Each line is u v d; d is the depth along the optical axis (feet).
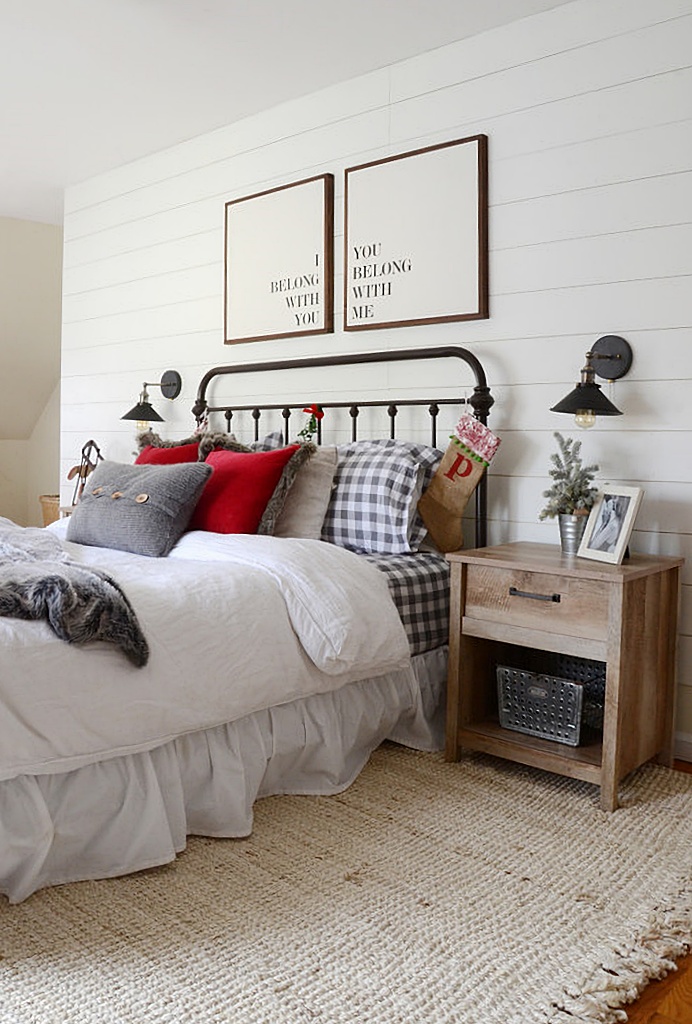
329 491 10.59
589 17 9.47
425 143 10.96
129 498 9.62
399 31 10.35
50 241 18.53
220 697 7.09
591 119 9.49
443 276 10.73
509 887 6.43
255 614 7.58
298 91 12.16
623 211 9.29
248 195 13.20
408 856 6.90
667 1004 5.19
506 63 10.15
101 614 6.46
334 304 12.12
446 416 10.93
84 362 16.37
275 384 12.97
